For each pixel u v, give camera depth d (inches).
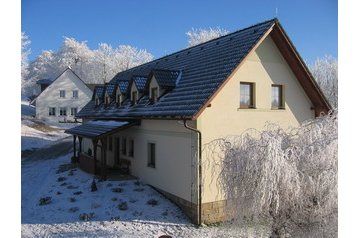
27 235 468.1
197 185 518.9
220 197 530.6
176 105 580.1
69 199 609.0
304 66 621.0
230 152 356.8
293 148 338.3
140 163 717.3
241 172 333.4
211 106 540.4
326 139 337.7
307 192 325.4
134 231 481.7
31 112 2463.1
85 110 1205.1
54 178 789.2
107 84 1043.3
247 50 553.9
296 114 648.4
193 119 502.9
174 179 582.9
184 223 518.6
